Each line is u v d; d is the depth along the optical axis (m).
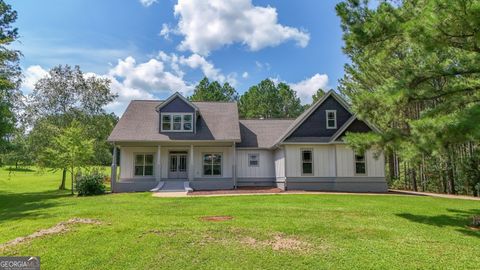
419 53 10.00
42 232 8.38
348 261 6.12
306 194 17.94
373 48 11.10
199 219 10.11
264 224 9.22
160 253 6.61
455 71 9.56
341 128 21.44
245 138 26.45
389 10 10.30
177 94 24.55
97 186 20.69
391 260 6.18
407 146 10.34
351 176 21.28
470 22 7.78
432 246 7.20
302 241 7.45
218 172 25.19
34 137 28.06
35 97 30.53
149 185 22.77
